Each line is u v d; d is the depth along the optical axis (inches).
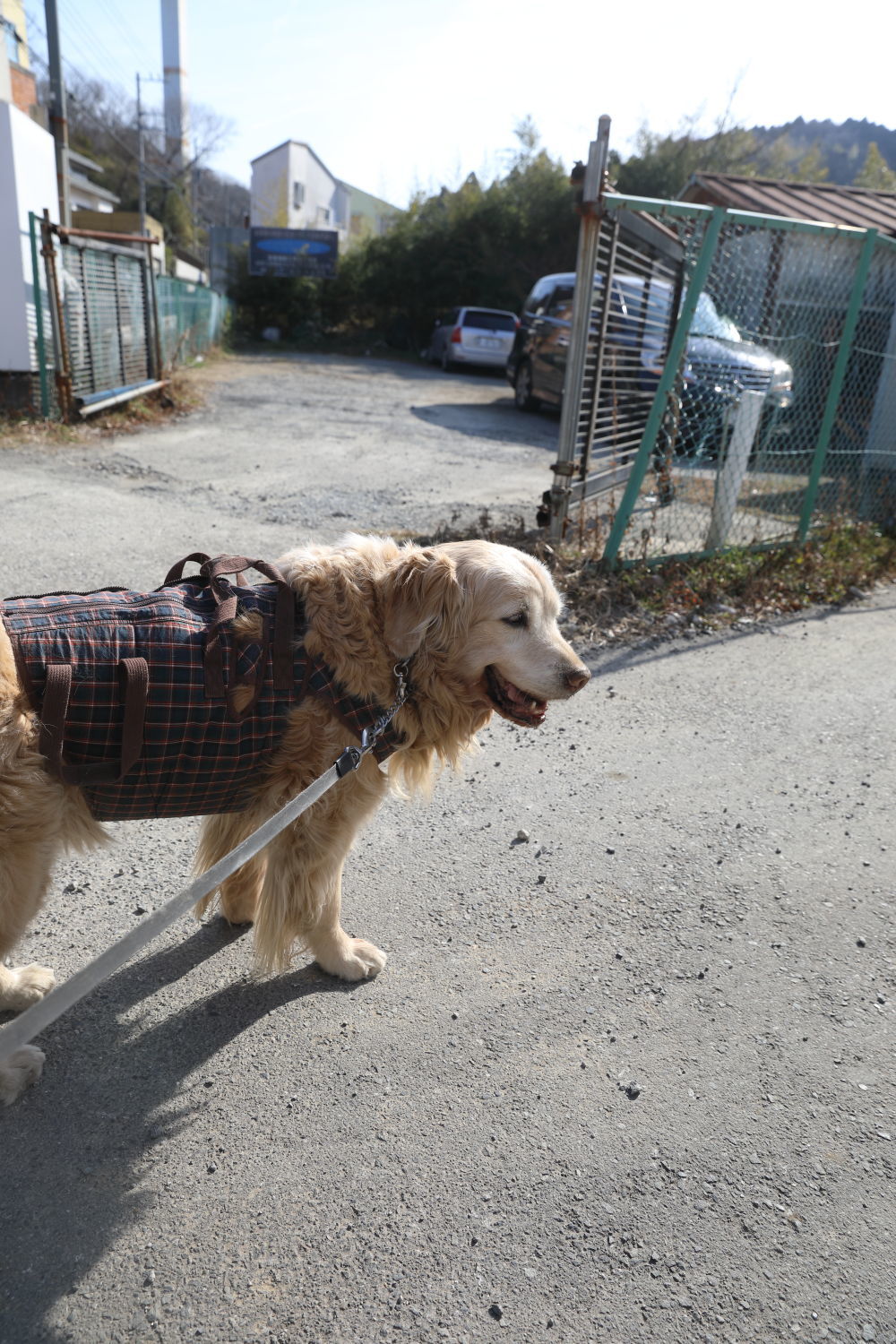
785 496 337.4
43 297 417.7
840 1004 118.3
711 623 256.7
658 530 315.6
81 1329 75.0
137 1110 96.7
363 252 1290.6
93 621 90.8
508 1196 88.4
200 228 1958.7
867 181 1336.1
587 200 240.5
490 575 105.4
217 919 130.2
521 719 109.8
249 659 95.6
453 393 768.9
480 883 139.6
